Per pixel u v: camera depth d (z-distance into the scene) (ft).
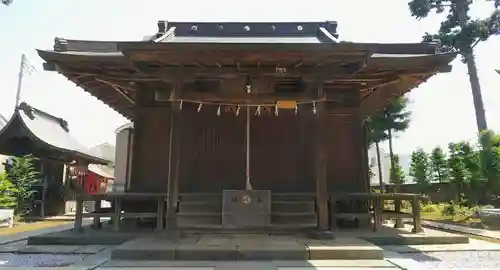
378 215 25.89
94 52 25.13
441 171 62.64
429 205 59.47
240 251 18.63
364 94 31.91
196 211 26.27
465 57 66.03
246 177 27.76
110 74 25.62
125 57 22.18
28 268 16.88
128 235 23.82
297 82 28.50
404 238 23.44
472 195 49.75
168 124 29.04
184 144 28.81
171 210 22.50
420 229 25.44
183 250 18.71
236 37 28.73
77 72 24.99
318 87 23.82
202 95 23.93
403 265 17.25
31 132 48.80
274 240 21.40
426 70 24.47
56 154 52.90
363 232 25.40
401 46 25.81
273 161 28.81
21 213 45.96
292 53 21.12
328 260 18.34
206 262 18.03
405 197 26.04
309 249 18.75
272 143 29.07
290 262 17.94
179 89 23.52
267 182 28.45
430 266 17.58
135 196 25.50
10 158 51.31
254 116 29.40
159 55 21.30
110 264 17.53
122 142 79.10
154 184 28.25
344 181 28.68
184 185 28.25
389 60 23.39
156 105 29.19
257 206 24.81
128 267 16.98
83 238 23.36
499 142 46.83
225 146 28.96
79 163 61.77
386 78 26.73
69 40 25.34
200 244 19.89
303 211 26.30
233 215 24.63
